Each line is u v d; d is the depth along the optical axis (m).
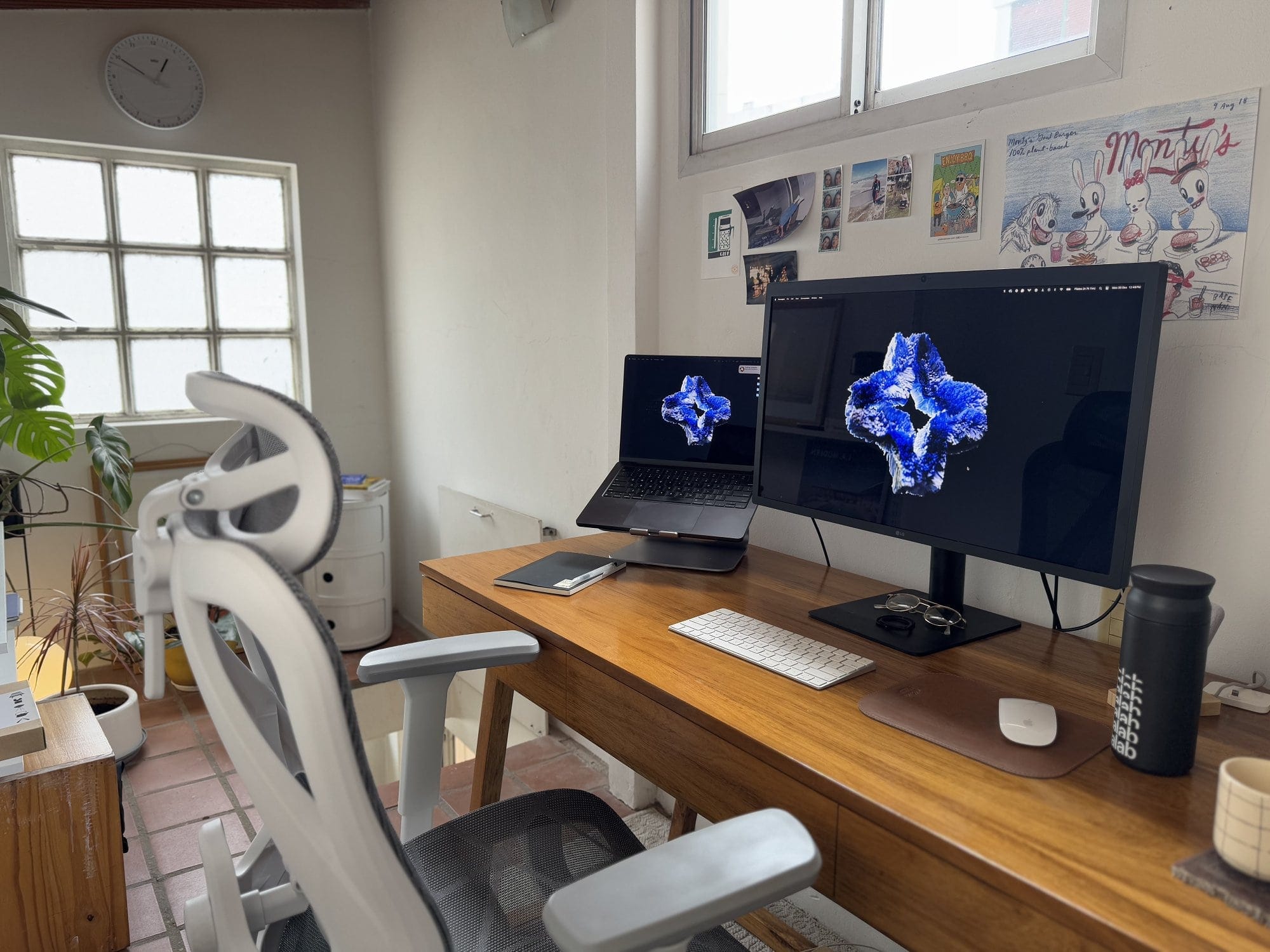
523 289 2.63
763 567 1.66
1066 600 1.33
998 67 1.40
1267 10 1.07
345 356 3.56
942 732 0.97
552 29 2.37
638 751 1.17
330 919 0.69
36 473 3.01
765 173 1.78
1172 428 1.21
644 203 2.02
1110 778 0.88
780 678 1.13
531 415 2.66
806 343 1.46
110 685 2.53
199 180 3.29
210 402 0.66
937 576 1.35
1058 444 1.10
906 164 1.51
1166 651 0.86
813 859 0.72
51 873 1.60
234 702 0.69
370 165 3.52
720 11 1.92
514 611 1.40
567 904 0.67
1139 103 1.20
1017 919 0.73
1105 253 1.26
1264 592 1.13
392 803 2.26
